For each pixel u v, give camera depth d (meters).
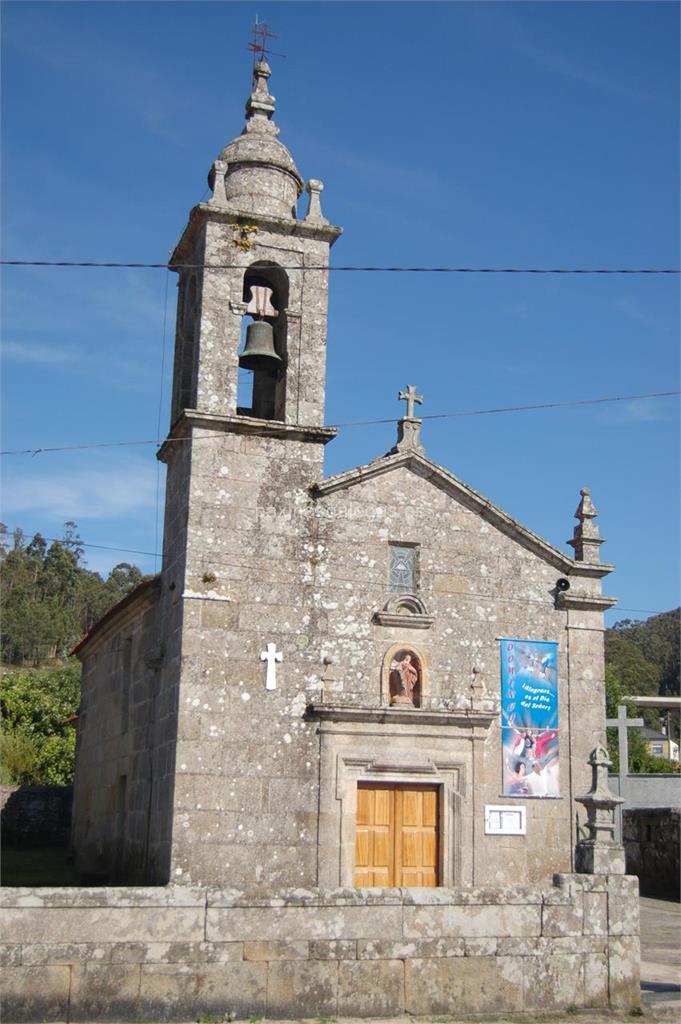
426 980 12.71
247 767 18.09
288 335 20.44
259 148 21.53
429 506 20.58
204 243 20.39
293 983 12.24
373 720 18.97
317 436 19.95
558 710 20.36
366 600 19.67
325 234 20.97
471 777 19.38
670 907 25.38
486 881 19.00
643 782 33.69
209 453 19.31
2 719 46.88
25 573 109.38
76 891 11.80
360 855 18.66
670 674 94.69
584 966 13.42
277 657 18.77
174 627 19.00
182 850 17.39
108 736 24.78
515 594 20.72
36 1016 11.37
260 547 19.20
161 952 11.89
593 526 21.73
